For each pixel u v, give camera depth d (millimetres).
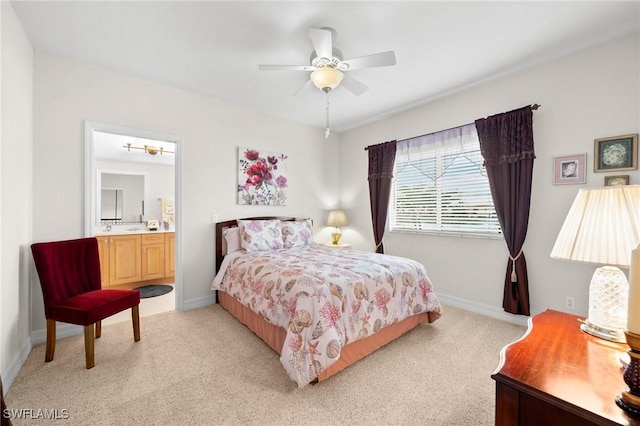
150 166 5121
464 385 1791
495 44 2303
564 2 1841
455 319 2867
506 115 2744
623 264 976
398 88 3104
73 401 1612
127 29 2098
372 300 2143
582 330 1148
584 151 2361
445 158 3398
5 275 1735
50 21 1995
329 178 4734
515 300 2727
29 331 2205
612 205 1041
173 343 2342
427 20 2008
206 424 1452
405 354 2176
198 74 2809
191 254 3240
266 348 2262
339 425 1458
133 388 1736
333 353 1721
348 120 4219
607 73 2258
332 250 3357
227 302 3109
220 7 1875
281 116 4043
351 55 2439
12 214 1858
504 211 2777
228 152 3549
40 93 2354
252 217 3797
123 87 2773
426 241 3570
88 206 2572
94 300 2096
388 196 3953
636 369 704
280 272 2275
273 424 1458
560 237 1193
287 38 2215
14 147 1897
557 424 743
